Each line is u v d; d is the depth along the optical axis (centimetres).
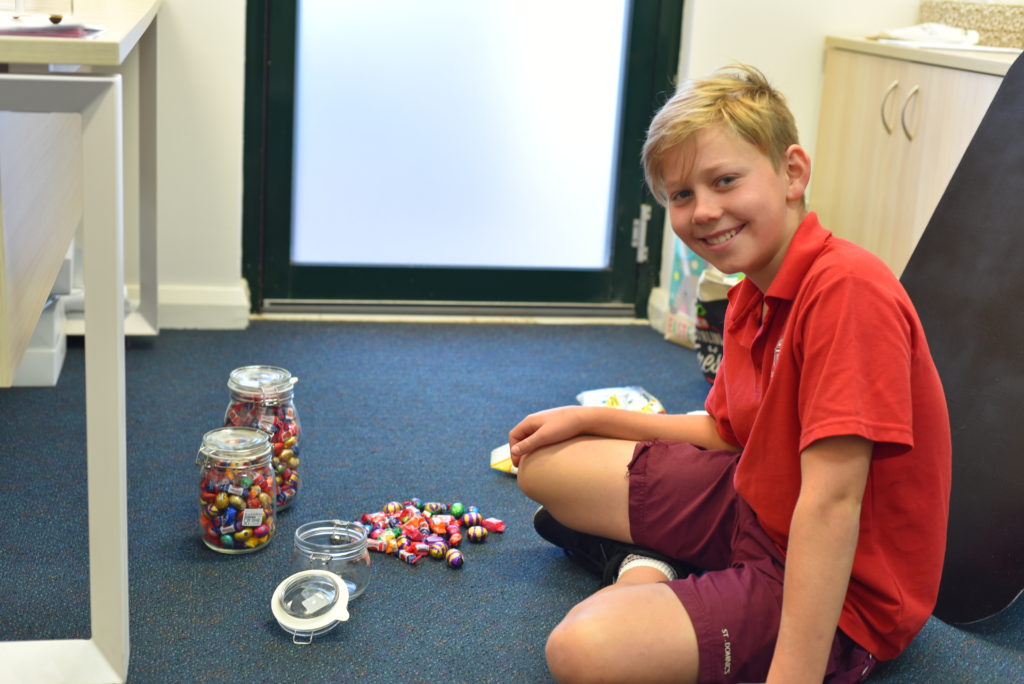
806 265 130
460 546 177
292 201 294
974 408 174
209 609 154
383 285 305
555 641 130
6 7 155
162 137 271
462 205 304
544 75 297
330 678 140
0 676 132
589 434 166
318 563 154
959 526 167
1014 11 258
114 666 136
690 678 130
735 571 137
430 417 233
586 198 309
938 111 239
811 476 121
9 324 118
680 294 292
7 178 122
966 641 159
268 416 183
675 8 294
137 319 268
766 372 137
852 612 134
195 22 264
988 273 182
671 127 130
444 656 147
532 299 313
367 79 290
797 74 294
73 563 165
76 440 208
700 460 155
